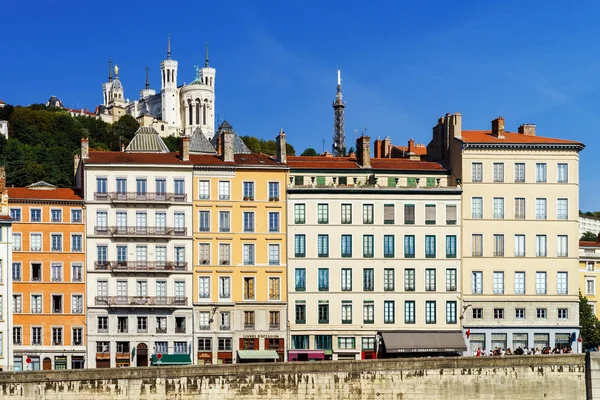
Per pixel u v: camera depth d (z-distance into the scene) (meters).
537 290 98.12
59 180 169.12
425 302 96.62
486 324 97.06
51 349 92.31
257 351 94.38
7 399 73.38
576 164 99.50
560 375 82.38
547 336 97.81
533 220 98.56
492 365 81.50
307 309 95.75
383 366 80.00
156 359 92.81
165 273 94.38
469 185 98.19
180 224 95.25
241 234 95.81
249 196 96.44
